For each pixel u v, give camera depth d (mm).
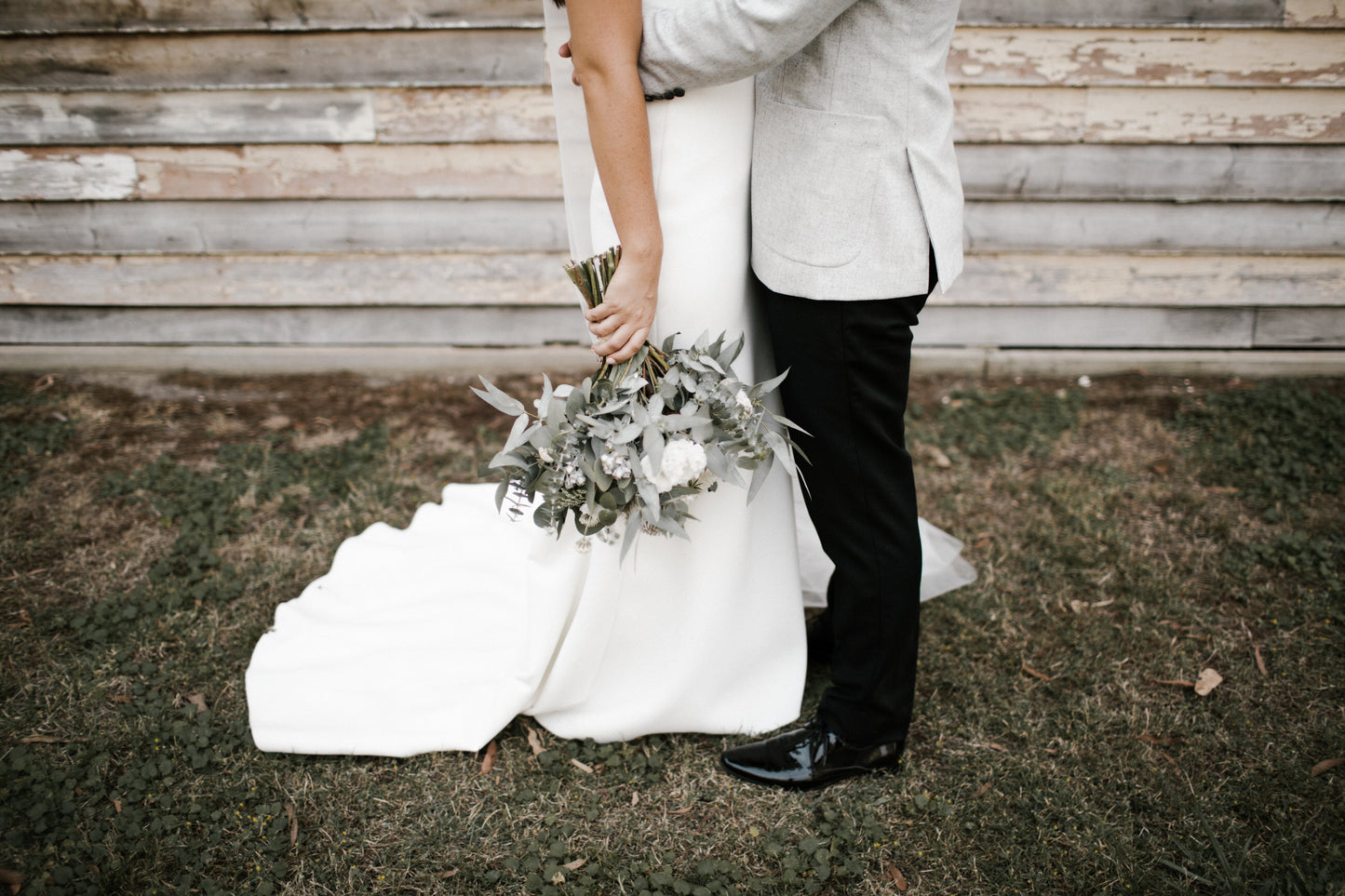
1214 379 3510
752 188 1599
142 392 3457
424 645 2227
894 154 1462
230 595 2434
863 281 1497
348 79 3127
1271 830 1803
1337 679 2166
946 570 2287
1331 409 3189
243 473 2967
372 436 3189
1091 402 3391
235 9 3006
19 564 2543
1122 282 3432
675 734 2057
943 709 2113
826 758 1888
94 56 3066
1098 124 3168
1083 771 1939
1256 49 3014
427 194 3320
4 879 1664
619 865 1747
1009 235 3363
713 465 1515
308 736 1987
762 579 1946
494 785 1927
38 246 3369
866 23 1411
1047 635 2334
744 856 1776
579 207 1806
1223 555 2604
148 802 1851
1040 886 1699
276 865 1719
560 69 1660
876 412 1605
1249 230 3309
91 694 2102
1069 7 2977
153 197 3309
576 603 1915
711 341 1677
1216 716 2080
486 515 2695
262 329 3564
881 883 1719
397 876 1727
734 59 1368
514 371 3586
